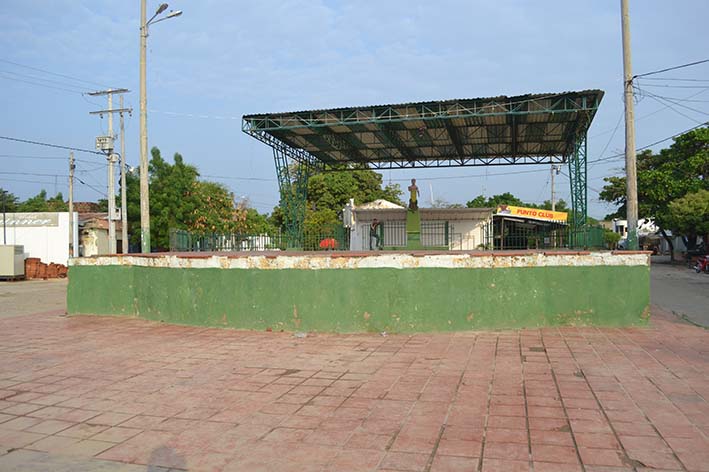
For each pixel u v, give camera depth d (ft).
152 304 36.37
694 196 109.70
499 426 15.47
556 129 76.23
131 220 110.42
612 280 30.07
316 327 30.35
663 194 117.19
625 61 45.34
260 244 71.72
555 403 17.29
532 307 29.89
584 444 14.01
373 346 26.61
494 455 13.56
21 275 99.86
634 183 44.68
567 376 20.36
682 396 17.71
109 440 15.53
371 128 74.38
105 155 93.56
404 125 73.87
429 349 25.58
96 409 18.30
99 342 29.91
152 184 108.78
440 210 92.84
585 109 61.62
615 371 20.94
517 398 17.92
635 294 30.04
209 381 21.29
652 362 22.26
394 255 29.76
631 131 45.01
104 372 23.20
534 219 94.22
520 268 29.84
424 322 29.58
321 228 86.38
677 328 30.07
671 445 13.79
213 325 32.94
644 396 17.76
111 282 39.19
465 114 65.26
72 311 40.63
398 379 20.65
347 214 114.11
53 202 173.17
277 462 13.69
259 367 23.22
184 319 34.17
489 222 89.71
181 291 34.30
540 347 25.36
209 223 118.21
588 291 30.12
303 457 13.92
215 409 17.89
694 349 24.64
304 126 70.13
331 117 70.69
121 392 20.16
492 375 20.75
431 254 29.96
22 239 110.83
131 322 36.24
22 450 14.94
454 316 29.60
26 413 18.03
